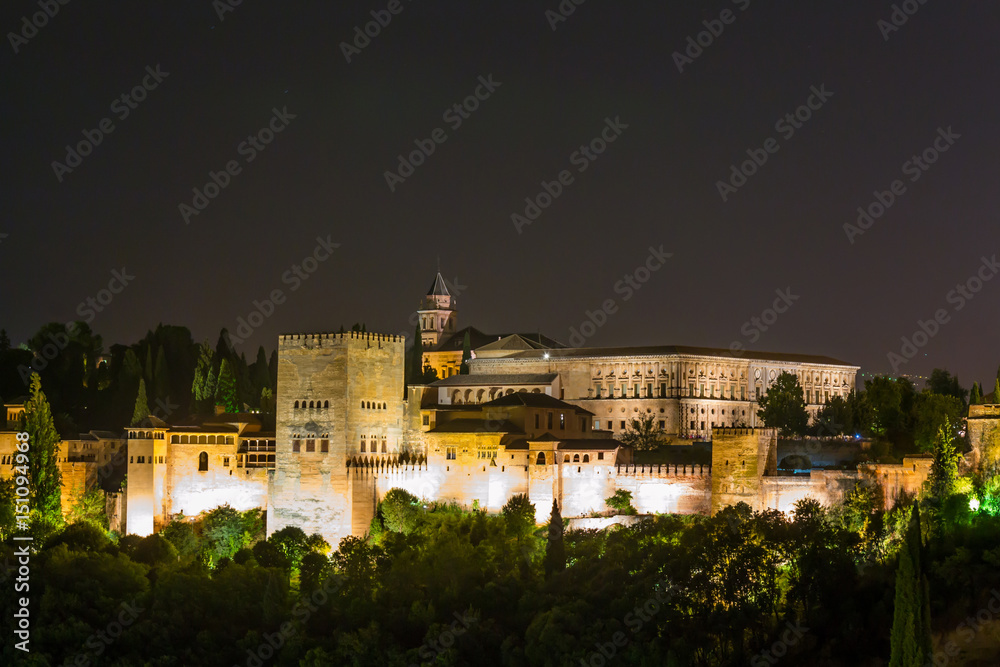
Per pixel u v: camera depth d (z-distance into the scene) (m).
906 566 159.00
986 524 198.88
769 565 188.88
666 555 193.25
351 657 180.62
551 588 191.12
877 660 173.75
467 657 180.50
